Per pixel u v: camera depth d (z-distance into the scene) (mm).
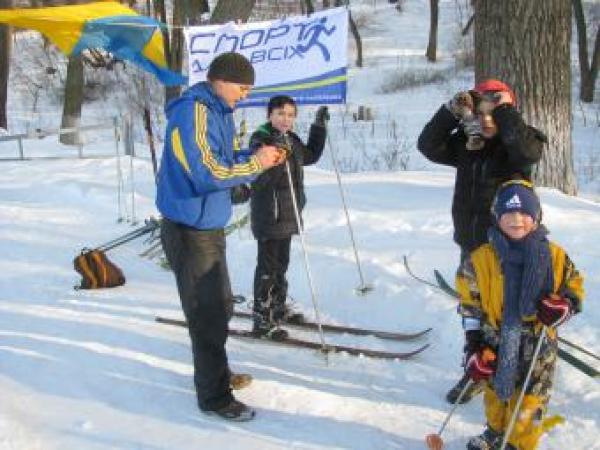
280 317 5207
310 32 5652
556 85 7680
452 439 3791
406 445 3748
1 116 22547
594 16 31969
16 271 7020
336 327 5258
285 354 4934
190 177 3686
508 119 3830
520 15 7488
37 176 11211
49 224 8680
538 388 3357
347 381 4496
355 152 16922
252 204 5035
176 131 3689
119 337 5152
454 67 30453
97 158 12430
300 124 18828
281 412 4094
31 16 7406
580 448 3684
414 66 31562
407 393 4324
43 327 5379
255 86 5801
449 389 4359
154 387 4402
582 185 13320
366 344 5062
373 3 45219
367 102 25875
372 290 5758
